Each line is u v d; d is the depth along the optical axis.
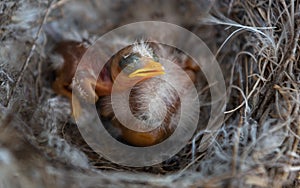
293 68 0.19
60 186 0.17
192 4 0.21
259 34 0.20
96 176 0.18
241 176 0.17
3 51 0.20
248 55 0.20
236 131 0.19
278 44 0.20
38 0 0.21
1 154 0.18
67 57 0.21
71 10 0.21
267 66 0.20
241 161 0.18
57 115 0.20
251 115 0.19
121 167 0.19
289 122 0.18
